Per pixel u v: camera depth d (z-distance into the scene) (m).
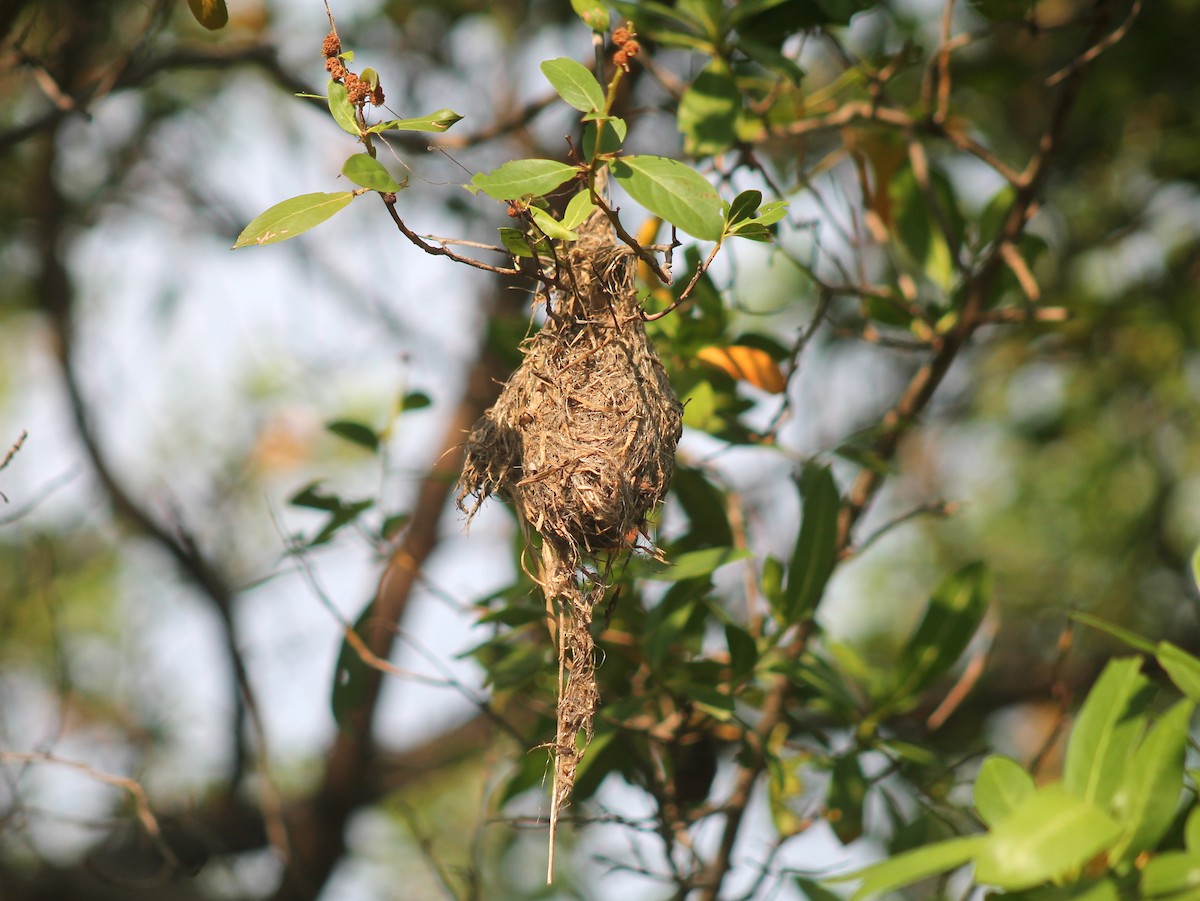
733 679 5.97
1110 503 11.70
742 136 7.13
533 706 6.60
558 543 4.77
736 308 6.51
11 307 13.01
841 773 6.14
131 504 11.10
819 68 10.26
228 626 10.49
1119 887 3.71
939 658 6.34
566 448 4.72
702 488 6.47
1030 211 6.98
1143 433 11.35
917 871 3.48
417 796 13.23
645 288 6.37
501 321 6.84
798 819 6.76
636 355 4.88
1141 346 10.92
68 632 12.07
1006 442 12.68
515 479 4.85
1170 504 11.33
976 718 10.66
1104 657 10.81
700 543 6.57
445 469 10.38
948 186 7.45
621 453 4.71
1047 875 3.34
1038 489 12.37
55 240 11.45
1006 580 12.32
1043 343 11.37
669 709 6.47
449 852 12.94
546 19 10.80
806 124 7.11
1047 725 11.46
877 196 7.52
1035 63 9.73
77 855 10.38
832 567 6.13
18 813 7.73
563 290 4.58
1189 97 10.03
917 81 9.71
